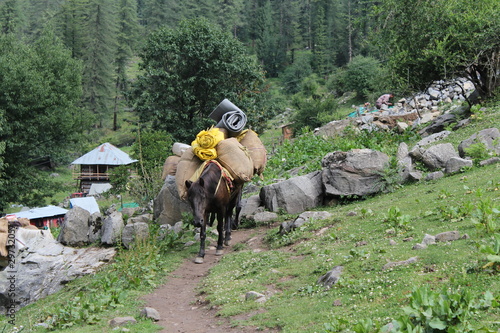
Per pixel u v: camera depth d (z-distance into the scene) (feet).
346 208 47.19
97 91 287.28
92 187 171.42
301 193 52.03
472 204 32.89
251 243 44.88
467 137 61.77
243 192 71.72
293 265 32.91
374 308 21.62
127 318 26.99
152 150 104.94
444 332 17.42
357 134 88.38
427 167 53.36
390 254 28.02
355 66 241.35
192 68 134.92
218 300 29.07
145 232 48.70
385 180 50.34
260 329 23.16
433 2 76.59
